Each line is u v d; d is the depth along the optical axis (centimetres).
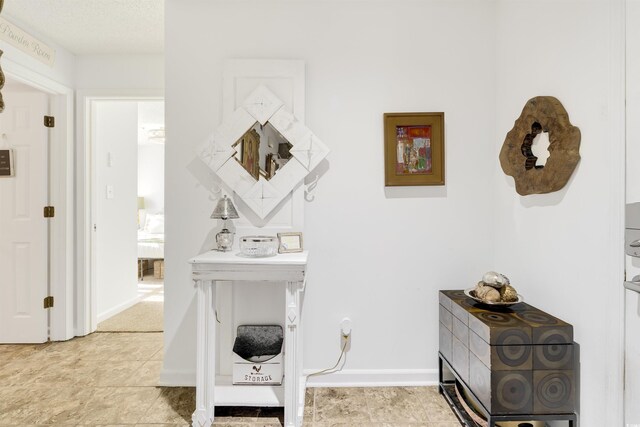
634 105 116
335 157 202
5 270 262
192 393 192
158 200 641
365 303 203
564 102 148
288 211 198
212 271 158
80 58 274
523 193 167
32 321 262
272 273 158
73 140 274
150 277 509
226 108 197
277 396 172
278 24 202
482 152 203
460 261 203
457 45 203
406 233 203
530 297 170
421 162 201
